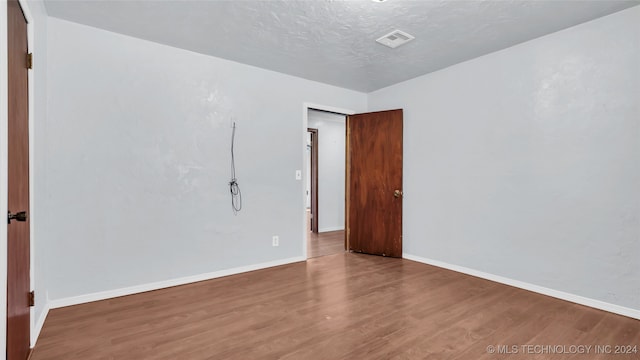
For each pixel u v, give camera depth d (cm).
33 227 202
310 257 425
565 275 277
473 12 246
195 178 325
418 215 404
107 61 279
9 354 152
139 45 294
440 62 353
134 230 292
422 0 229
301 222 405
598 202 258
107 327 225
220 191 341
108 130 279
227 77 345
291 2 231
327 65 360
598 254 258
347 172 465
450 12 246
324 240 541
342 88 447
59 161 258
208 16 253
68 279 262
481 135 337
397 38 291
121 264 285
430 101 388
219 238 340
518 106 307
